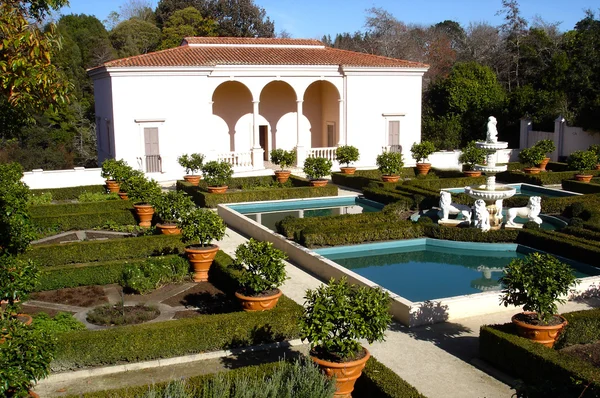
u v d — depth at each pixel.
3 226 12.78
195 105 34.12
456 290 15.72
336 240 19.42
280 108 40.44
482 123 46.62
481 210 20.61
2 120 23.92
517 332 11.03
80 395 8.81
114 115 32.66
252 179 31.52
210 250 15.73
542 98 42.78
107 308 13.62
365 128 38.34
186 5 65.19
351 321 9.20
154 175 33.62
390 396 8.90
